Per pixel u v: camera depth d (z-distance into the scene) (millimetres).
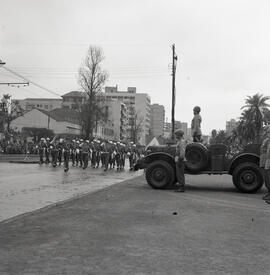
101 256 5656
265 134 12922
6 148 45312
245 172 13945
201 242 6582
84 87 59844
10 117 63188
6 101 61562
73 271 4992
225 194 13555
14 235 6770
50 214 8781
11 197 10961
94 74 59688
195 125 15375
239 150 14531
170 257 5688
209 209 9977
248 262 5543
